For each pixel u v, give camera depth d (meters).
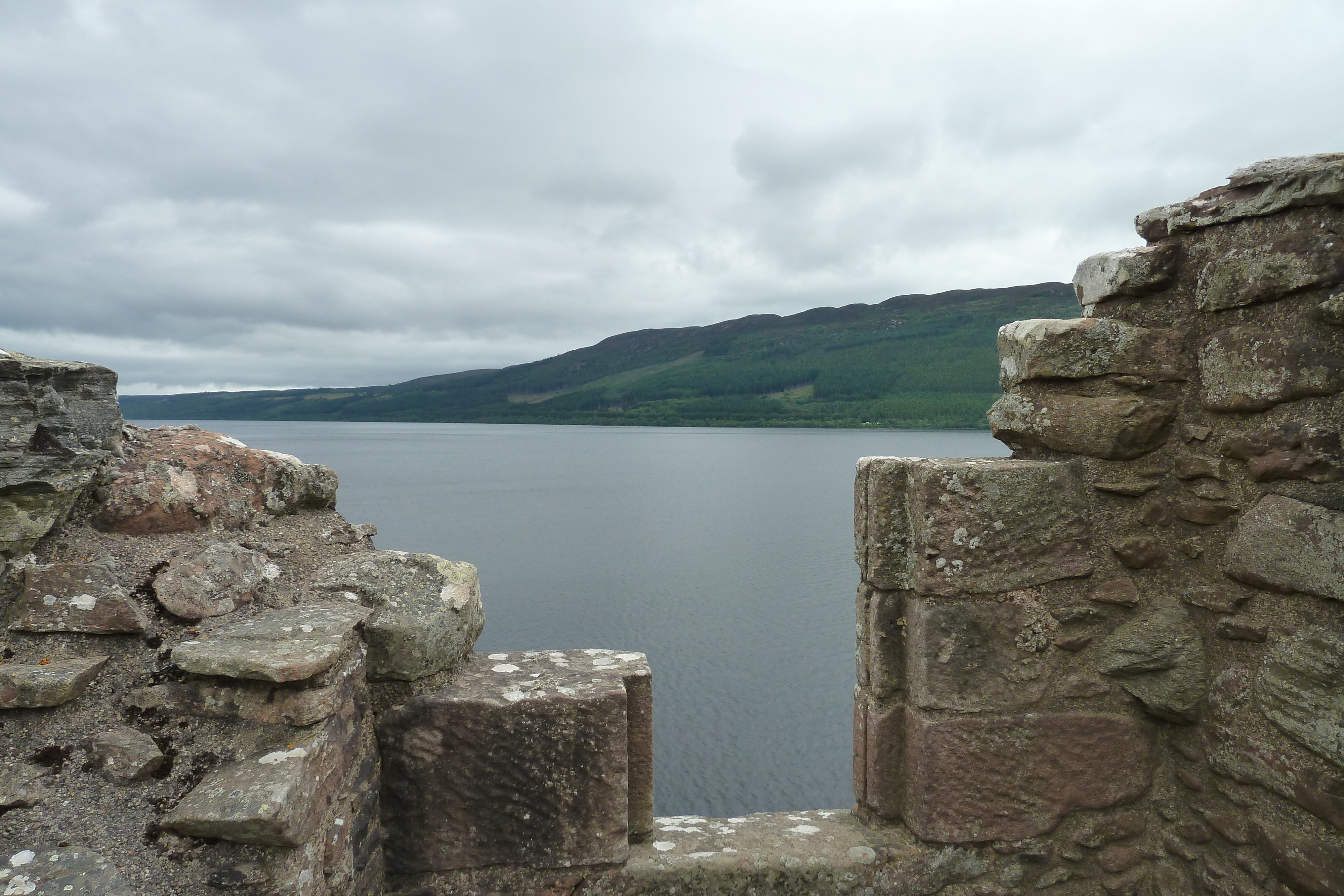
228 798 1.70
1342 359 2.12
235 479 2.63
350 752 2.16
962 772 2.57
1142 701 2.60
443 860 2.40
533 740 2.40
